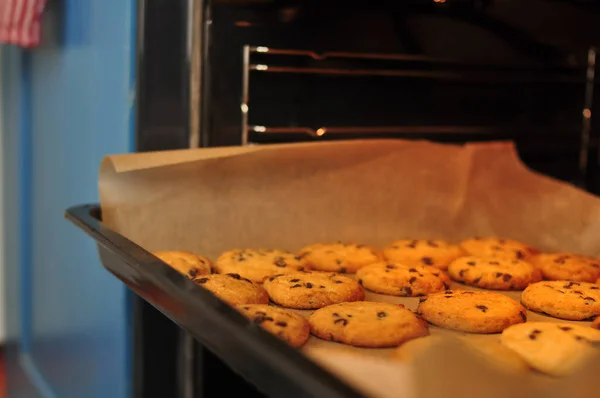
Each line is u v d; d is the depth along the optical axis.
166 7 0.83
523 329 0.69
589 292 0.77
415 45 0.93
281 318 0.70
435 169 0.93
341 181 0.90
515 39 0.97
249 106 0.88
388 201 0.92
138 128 0.84
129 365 0.86
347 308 0.73
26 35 1.08
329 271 0.85
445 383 0.61
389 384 0.62
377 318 0.71
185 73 0.84
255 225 0.87
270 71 0.88
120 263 0.71
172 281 0.63
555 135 1.01
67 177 1.03
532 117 1.00
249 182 0.86
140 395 0.86
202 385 0.85
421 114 0.95
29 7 1.07
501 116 0.99
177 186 0.84
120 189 0.82
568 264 0.85
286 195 0.88
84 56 0.95
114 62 0.87
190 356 0.85
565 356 0.65
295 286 0.77
